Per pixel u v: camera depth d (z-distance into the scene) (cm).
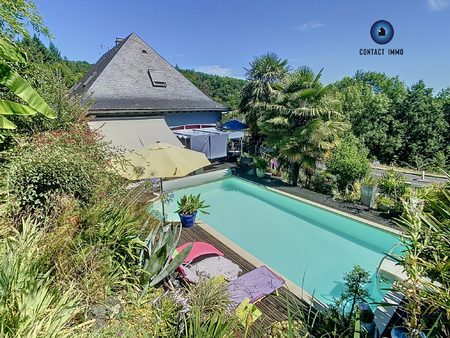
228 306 677
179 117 2964
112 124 2283
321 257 1242
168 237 815
